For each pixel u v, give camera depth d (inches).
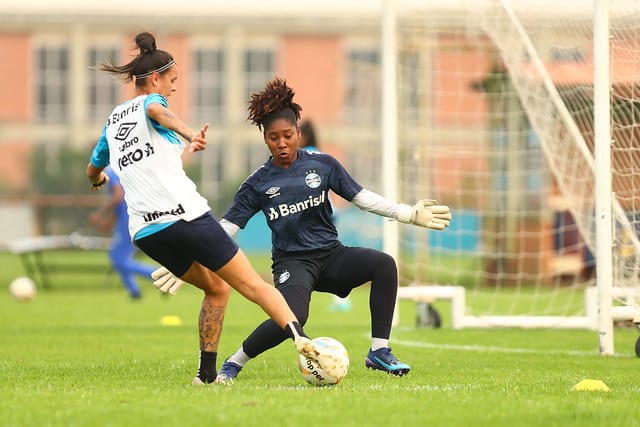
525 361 1214.3
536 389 898.1
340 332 1737.2
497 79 2935.5
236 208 997.2
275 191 983.6
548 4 1605.6
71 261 4446.4
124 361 1198.3
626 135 1417.3
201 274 916.0
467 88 4566.9
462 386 925.8
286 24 7062.0
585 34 1534.2
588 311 1670.8
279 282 983.0
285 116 971.3
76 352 1330.0
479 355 1301.7
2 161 7081.7
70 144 7081.7
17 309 2337.6
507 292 2810.0
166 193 869.8
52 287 3260.3
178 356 1269.7
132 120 884.6
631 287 1384.1
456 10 2042.3
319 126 6968.5
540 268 3093.0
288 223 986.1
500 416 729.0
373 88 6968.5
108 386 912.9
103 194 5231.3
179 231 867.4
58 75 7150.6
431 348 1408.7
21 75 7121.1
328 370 898.1
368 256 1006.4
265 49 7135.8
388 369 1015.6
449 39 2461.9
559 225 3068.4
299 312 954.1
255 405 769.6
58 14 7062.0
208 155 7066.9
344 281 1009.5
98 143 935.7
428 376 1025.5
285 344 1433.3
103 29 7091.5
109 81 7126.0
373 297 1018.1
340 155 6958.7
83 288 3221.0
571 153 1715.1
